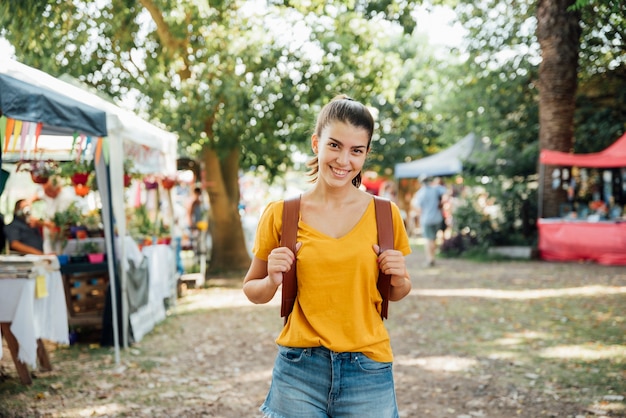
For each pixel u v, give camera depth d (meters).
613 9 5.79
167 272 9.13
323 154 2.40
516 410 4.80
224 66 12.02
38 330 5.64
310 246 2.40
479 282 11.85
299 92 12.74
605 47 12.74
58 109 4.99
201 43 12.82
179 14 11.70
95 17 11.70
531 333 7.45
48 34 9.92
